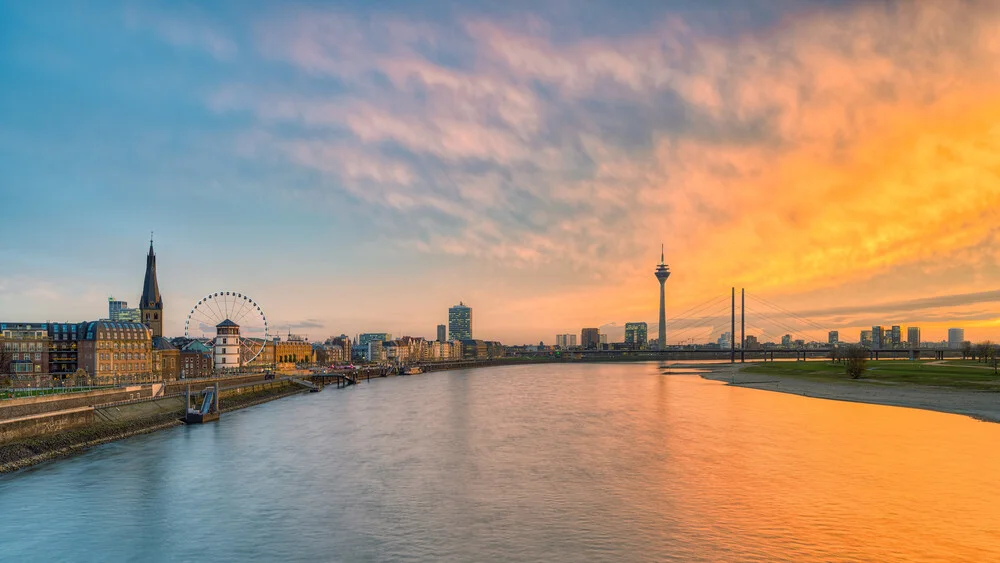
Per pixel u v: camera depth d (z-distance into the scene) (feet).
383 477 243.60
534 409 479.82
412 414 460.96
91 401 356.79
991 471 241.76
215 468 263.08
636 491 218.18
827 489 217.77
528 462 267.59
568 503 204.95
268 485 232.94
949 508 195.11
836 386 628.28
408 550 165.58
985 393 508.53
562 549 164.66
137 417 385.09
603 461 267.18
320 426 395.96
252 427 394.11
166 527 185.68
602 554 161.07
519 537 173.99
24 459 268.41
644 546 166.20
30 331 627.46
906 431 336.49
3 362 545.44
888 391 553.64
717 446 298.76
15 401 287.69
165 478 245.04
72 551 167.43
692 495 212.43
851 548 163.32
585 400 550.36
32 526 187.11
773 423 375.04
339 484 233.55
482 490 222.07
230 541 173.88
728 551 162.20
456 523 186.39
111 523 189.67
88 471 257.96
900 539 169.17
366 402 576.20
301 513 197.88
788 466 253.24
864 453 277.03
